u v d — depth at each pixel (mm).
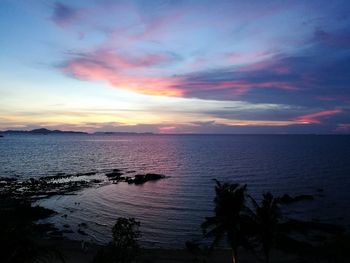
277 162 184875
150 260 50719
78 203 90125
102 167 171375
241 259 51906
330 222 70875
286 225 41156
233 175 138250
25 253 18438
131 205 88312
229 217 39781
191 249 55750
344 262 47781
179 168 165250
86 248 54781
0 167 168375
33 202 90750
